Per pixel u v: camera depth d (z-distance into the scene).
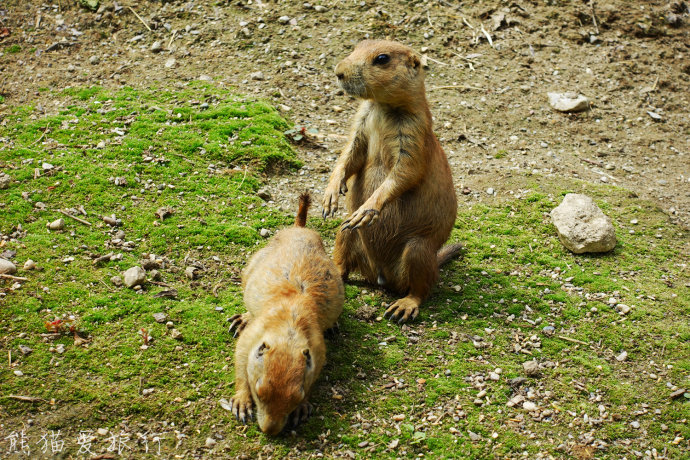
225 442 4.83
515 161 9.06
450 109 9.86
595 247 7.34
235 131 8.62
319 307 5.44
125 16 10.79
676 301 6.68
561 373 5.73
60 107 8.91
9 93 9.21
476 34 11.18
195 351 5.58
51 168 7.52
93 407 4.98
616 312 6.51
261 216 7.38
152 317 5.84
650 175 9.10
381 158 6.44
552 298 6.65
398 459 4.80
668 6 12.06
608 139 9.73
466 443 4.97
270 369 4.56
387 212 6.43
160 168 7.80
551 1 11.87
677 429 5.27
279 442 4.84
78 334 5.57
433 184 6.41
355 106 9.71
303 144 8.84
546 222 7.86
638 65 11.02
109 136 8.26
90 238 6.65
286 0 11.29
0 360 5.26
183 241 6.83
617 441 5.14
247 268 6.05
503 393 5.46
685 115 10.30
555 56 11.05
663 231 7.86
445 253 7.07
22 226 6.67
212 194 7.59
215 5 11.11
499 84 10.40
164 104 9.04
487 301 6.57
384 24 10.98
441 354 5.82
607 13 11.77
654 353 6.03
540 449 4.98
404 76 6.01
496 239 7.57
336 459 4.75
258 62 10.17
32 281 6.03
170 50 10.28
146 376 5.29
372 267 6.73
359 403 5.23
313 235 6.08
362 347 5.84
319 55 10.36
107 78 9.65
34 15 10.67
